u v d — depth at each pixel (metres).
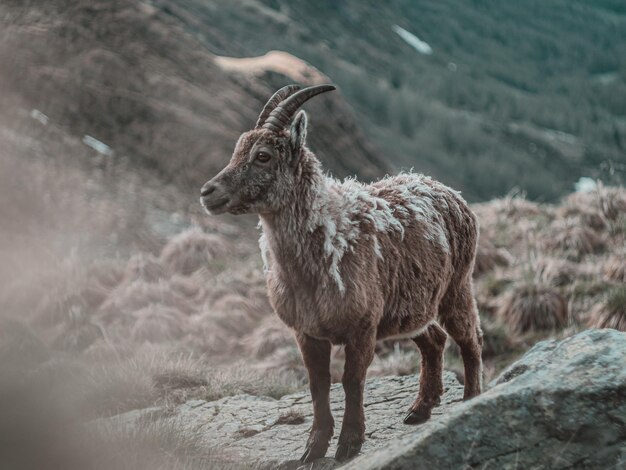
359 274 8.03
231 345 18.14
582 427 5.72
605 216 21.89
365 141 68.56
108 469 7.83
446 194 9.66
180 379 12.35
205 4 132.38
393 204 8.91
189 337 18.17
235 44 102.06
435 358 9.52
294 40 148.62
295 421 9.96
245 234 38.53
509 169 155.62
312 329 8.19
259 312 20.05
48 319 19.56
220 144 47.47
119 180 38.78
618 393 5.82
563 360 6.57
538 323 16.91
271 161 8.05
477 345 9.80
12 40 46.00
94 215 33.31
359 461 6.05
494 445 5.69
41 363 12.85
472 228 9.90
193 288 21.20
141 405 11.45
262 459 8.60
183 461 8.16
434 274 8.98
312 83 64.81
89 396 11.51
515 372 6.96
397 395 10.62
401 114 162.00
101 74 47.25
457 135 164.12
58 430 8.93
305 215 8.07
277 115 8.21
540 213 23.73
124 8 54.94
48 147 38.31
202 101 50.94
